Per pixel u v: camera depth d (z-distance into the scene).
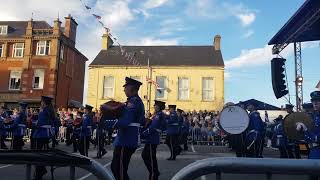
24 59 38.22
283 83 14.77
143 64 38.22
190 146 23.17
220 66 37.28
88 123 14.19
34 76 38.03
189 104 36.84
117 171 6.36
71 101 39.47
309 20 12.18
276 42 15.34
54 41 38.28
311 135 6.39
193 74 37.41
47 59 38.09
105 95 37.50
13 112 19.41
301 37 14.27
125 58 38.75
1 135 16.89
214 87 36.97
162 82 37.56
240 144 13.13
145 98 37.00
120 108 6.19
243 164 2.70
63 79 40.00
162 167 12.05
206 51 39.94
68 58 41.31
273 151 19.33
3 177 3.19
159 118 9.30
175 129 14.55
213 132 25.42
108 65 37.88
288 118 6.75
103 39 40.62
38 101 37.22
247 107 14.31
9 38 38.75
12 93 37.94
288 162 2.69
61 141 23.27
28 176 3.03
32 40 38.56
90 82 37.81
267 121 22.80
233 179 2.75
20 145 14.20
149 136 8.74
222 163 2.71
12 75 38.50
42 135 10.10
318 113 6.49
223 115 11.46
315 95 6.45
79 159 2.95
